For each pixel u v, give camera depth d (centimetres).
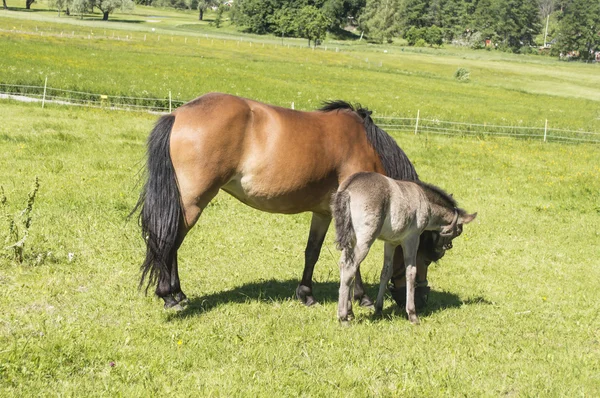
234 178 724
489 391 574
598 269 1091
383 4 13688
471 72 8500
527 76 8631
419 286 810
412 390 563
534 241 1255
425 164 2066
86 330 642
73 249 924
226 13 16150
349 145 768
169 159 687
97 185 1341
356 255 692
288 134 722
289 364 600
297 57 7969
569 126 3878
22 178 1323
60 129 2023
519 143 2936
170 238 683
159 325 674
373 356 634
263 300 796
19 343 584
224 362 599
